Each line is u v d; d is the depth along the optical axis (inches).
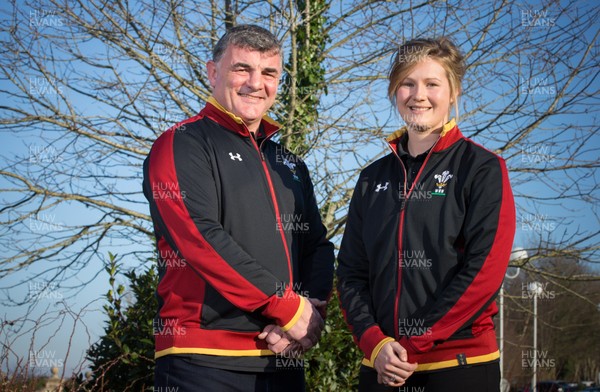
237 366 109.4
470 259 101.4
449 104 115.7
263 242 116.2
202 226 109.0
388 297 106.8
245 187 117.3
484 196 103.9
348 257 118.0
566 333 834.8
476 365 100.6
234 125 122.2
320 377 193.3
